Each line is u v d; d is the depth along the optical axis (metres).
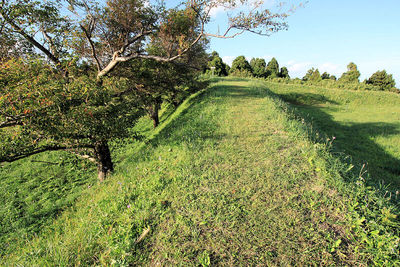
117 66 9.16
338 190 3.96
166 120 16.03
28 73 6.19
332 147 6.77
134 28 8.88
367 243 2.86
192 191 4.19
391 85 46.81
